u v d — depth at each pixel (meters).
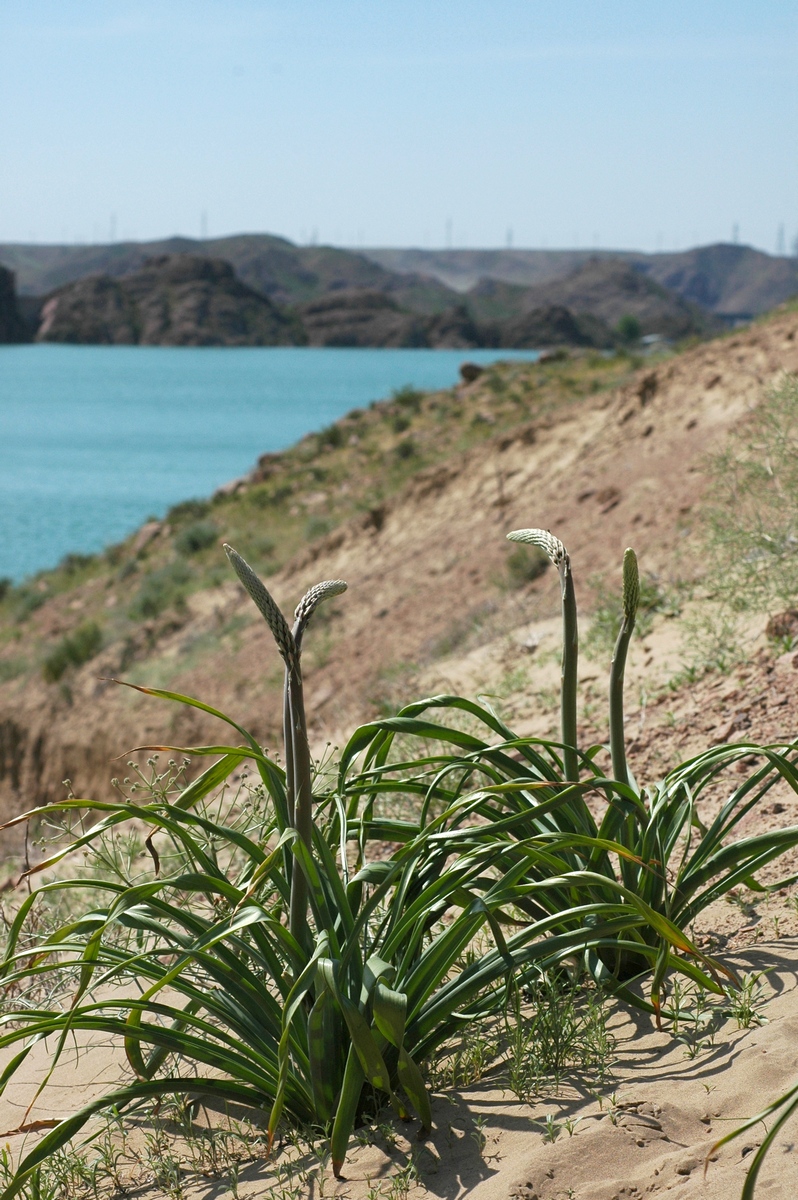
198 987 3.57
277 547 27.73
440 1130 2.86
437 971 3.06
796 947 3.47
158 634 22.94
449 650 13.41
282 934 2.94
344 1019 2.83
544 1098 2.91
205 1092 3.02
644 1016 3.32
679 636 7.94
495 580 15.29
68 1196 3.07
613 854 3.91
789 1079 2.64
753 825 4.52
